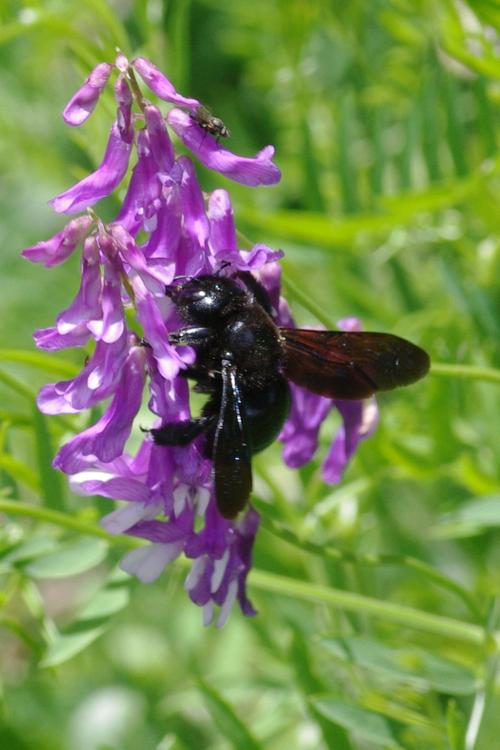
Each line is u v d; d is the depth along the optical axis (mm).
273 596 374
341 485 384
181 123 276
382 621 381
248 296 290
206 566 282
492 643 320
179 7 371
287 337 299
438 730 318
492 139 373
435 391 362
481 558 409
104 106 340
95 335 271
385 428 358
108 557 334
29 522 343
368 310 397
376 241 388
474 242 383
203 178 413
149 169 275
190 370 290
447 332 377
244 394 290
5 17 380
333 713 319
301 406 309
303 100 415
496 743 365
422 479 372
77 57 355
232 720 334
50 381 406
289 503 377
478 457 368
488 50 350
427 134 374
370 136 387
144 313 271
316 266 406
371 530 403
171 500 274
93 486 277
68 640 321
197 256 278
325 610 372
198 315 285
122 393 275
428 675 319
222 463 277
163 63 389
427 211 360
